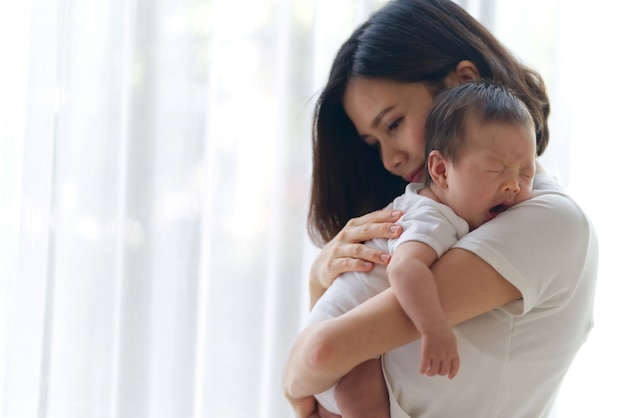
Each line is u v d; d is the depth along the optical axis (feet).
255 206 5.89
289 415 5.90
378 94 4.10
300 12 5.85
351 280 3.77
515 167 3.52
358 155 4.72
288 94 5.87
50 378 5.51
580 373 6.55
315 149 4.70
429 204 3.66
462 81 4.07
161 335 5.72
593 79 6.58
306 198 5.90
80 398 5.69
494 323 3.42
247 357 5.90
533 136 3.61
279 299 5.89
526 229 3.39
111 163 5.73
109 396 5.70
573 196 6.59
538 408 3.67
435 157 3.73
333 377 3.42
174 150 5.73
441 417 3.46
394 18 4.14
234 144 5.87
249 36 5.89
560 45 6.59
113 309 5.71
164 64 5.72
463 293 3.28
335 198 4.76
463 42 4.11
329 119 4.59
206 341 5.88
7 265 5.60
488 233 3.38
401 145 4.18
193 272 5.70
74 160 5.70
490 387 3.43
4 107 5.58
